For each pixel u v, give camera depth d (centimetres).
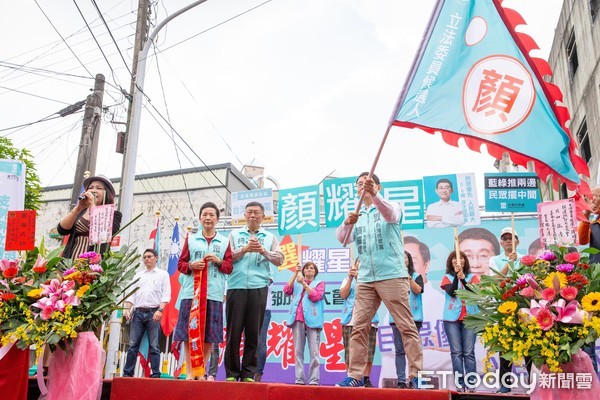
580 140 1150
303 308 783
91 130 1066
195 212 1673
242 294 493
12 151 1240
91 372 391
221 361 948
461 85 476
